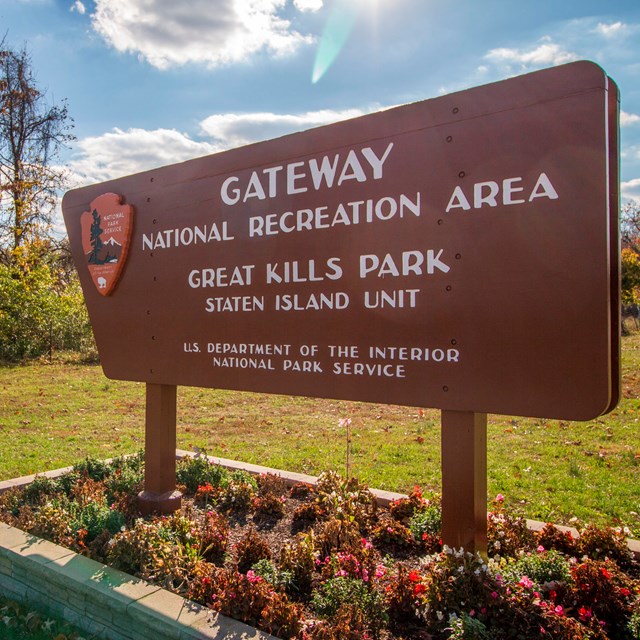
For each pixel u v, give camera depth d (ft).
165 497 15.81
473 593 9.97
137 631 10.04
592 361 8.96
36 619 11.19
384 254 11.27
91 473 19.11
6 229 81.15
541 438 27.22
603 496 18.45
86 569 11.52
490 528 12.98
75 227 17.69
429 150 10.66
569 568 11.23
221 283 14.19
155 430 16.01
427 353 10.70
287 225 12.87
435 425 30.86
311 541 12.27
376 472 21.71
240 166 13.82
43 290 69.67
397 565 11.79
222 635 9.23
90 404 38.27
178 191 15.15
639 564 12.39
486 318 9.99
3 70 82.48
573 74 9.07
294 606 9.96
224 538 13.32
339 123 12.00
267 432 30.07
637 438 26.84
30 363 60.18
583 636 9.19
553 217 9.27
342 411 35.70
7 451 25.48
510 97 9.70
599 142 8.84
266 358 13.26
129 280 16.34
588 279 8.97
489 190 9.93
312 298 12.45
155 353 15.71
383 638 9.73
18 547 12.58
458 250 10.28
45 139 84.43
